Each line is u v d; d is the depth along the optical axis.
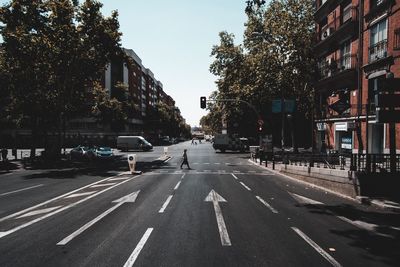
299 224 9.57
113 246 7.61
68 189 16.80
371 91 22.41
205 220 10.04
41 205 12.62
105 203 12.87
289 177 21.64
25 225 9.60
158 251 7.25
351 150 25.05
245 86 39.53
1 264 6.59
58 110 37.62
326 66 29.78
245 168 28.34
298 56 37.00
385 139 20.50
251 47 39.84
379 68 20.92
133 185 18.05
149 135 110.19
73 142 77.00
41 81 37.06
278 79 36.72
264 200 13.50
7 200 13.80
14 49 34.41
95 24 36.47
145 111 115.38
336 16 27.89
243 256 6.91
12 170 28.33
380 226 9.38
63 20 35.59
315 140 34.56
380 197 13.12
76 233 8.70
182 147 77.75
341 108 18.56
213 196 14.43
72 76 38.09
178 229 9.02
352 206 12.28
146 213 11.03
